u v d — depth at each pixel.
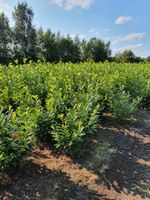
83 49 47.69
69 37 44.38
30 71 5.77
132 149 4.41
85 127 3.67
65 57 43.28
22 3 41.09
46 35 41.75
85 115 3.77
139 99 5.95
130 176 3.60
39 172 3.37
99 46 47.59
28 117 3.58
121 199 3.13
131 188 3.35
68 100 4.37
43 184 3.14
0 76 5.41
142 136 4.99
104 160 3.81
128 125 5.40
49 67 7.01
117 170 3.68
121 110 5.25
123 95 5.60
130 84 6.74
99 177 3.45
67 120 3.64
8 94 4.74
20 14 40.59
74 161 3.72
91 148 4.13
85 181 3.33
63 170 3.48
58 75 5.95
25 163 3.51
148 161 4.07
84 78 5.88
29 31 41.16
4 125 3.12
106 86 5.56
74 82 5.66
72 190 3.13
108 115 5.77
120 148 4.37
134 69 8.52
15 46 40.38
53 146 4.04
